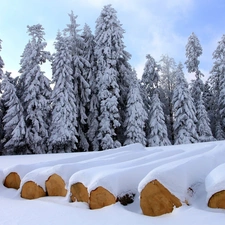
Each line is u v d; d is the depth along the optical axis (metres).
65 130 15.37
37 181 3.48
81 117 17.98
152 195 2.45
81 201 2.96
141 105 17.72
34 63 17.05
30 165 4.13
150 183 2.47
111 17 19.34
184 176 2.53
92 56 19.86
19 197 3.54
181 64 20.42
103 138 16.66
